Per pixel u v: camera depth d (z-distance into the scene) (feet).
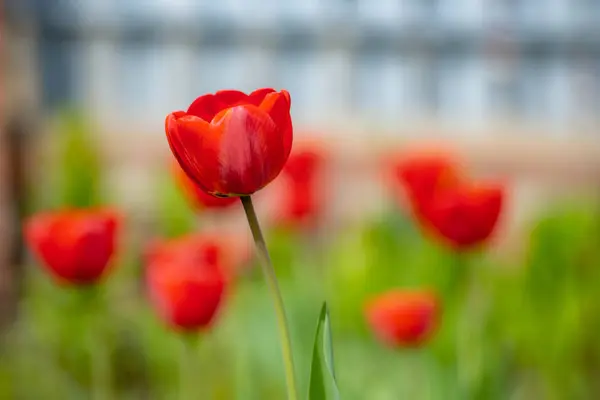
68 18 12.30
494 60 12.84
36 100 11.89
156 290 5.71
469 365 5.93
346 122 11.44
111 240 5.83
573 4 12.89
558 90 12.94
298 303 6.38
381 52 12.74
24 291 7.96
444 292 6.43
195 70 12.64
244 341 6.17
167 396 6.59
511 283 6.82
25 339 7.04
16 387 6.73
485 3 12.83
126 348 6.90
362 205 10.41
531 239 6.90
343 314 6.62
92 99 12.45
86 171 7.79
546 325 6.63
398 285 6.67
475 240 5.91
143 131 10.89
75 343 6.82
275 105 5.00
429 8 12.78
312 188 6.83
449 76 12.83
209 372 6.30
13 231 8.59
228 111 4.98
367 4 12.70
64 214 5.91
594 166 11.53
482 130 11.79
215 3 12.62
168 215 7.29
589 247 6.91
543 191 11.55
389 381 6.16
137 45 12.60
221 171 4.98
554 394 6.60
